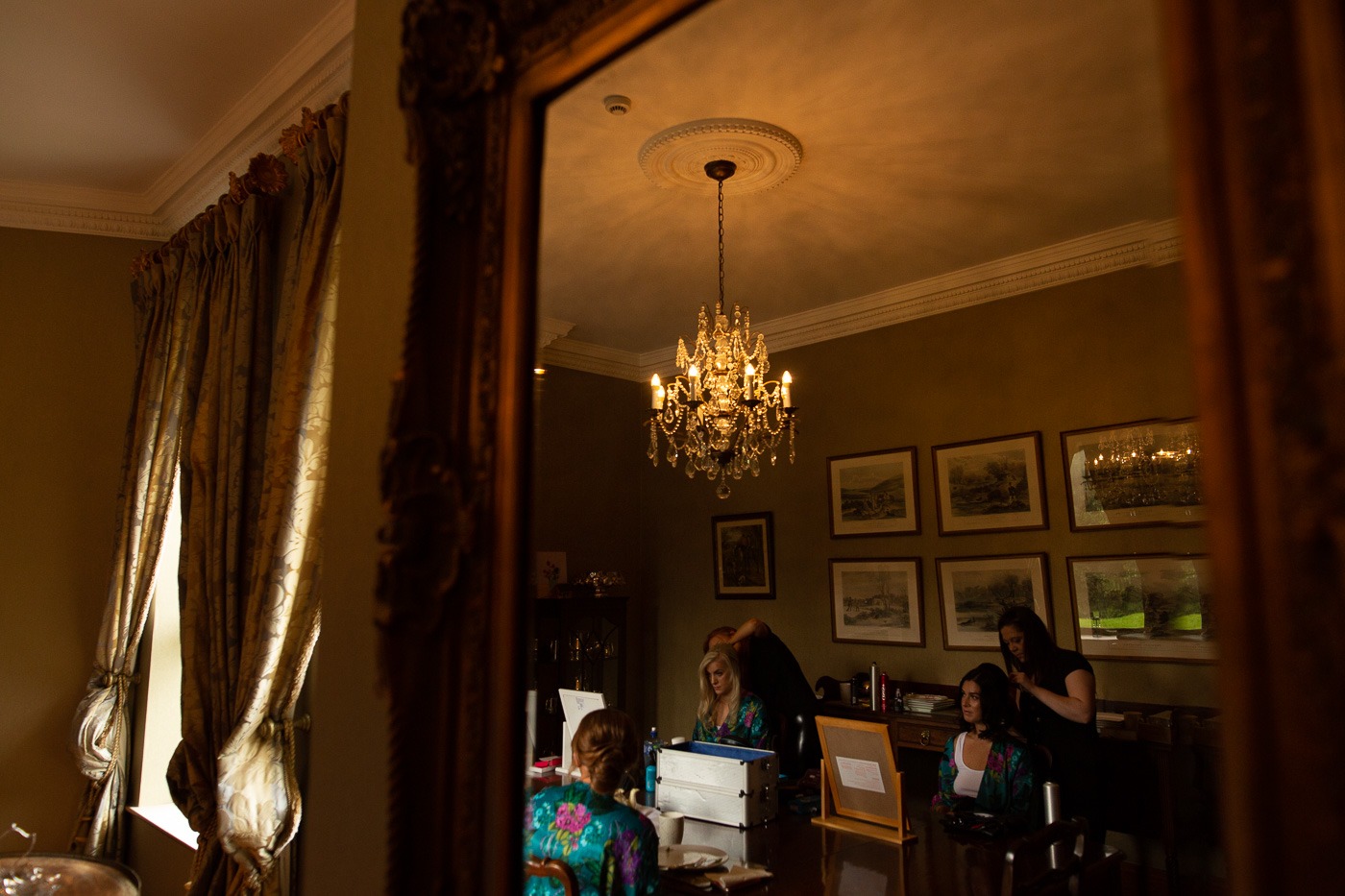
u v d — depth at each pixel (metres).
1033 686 2.94
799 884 2.22
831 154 2.56
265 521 2.49
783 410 3.68
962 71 2.13
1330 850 0.59
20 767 3.76
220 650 2.86
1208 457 0.67
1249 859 0.62
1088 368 3.10
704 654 3.31
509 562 1.26
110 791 3.71
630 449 3.48
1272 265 0.65
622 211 2.71
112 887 2.77
